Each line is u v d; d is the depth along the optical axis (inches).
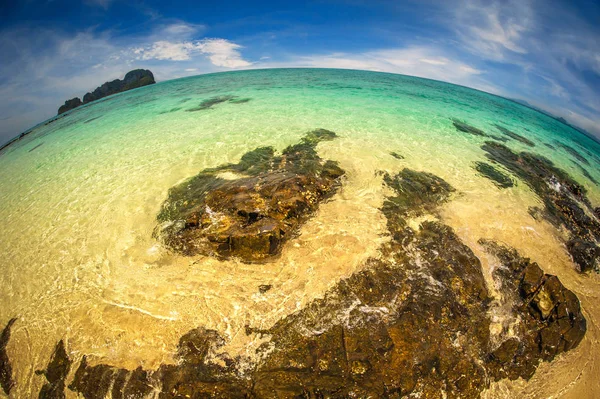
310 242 270.2
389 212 313.7
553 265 271.9
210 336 198.4
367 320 205.6
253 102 788.0
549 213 344.2
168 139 534.3
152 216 319.3
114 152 507.2
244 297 223.3
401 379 176.2
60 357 197.2
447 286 231.8
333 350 188.1
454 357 191.8
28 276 263.4
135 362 188.1
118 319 213.8
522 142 603.5
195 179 382.9
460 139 546.0
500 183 393.7
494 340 205.0
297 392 167.3
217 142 497.4
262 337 196.9
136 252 273.3
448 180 386.0
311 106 725.9
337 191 345.7
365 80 1348.4
